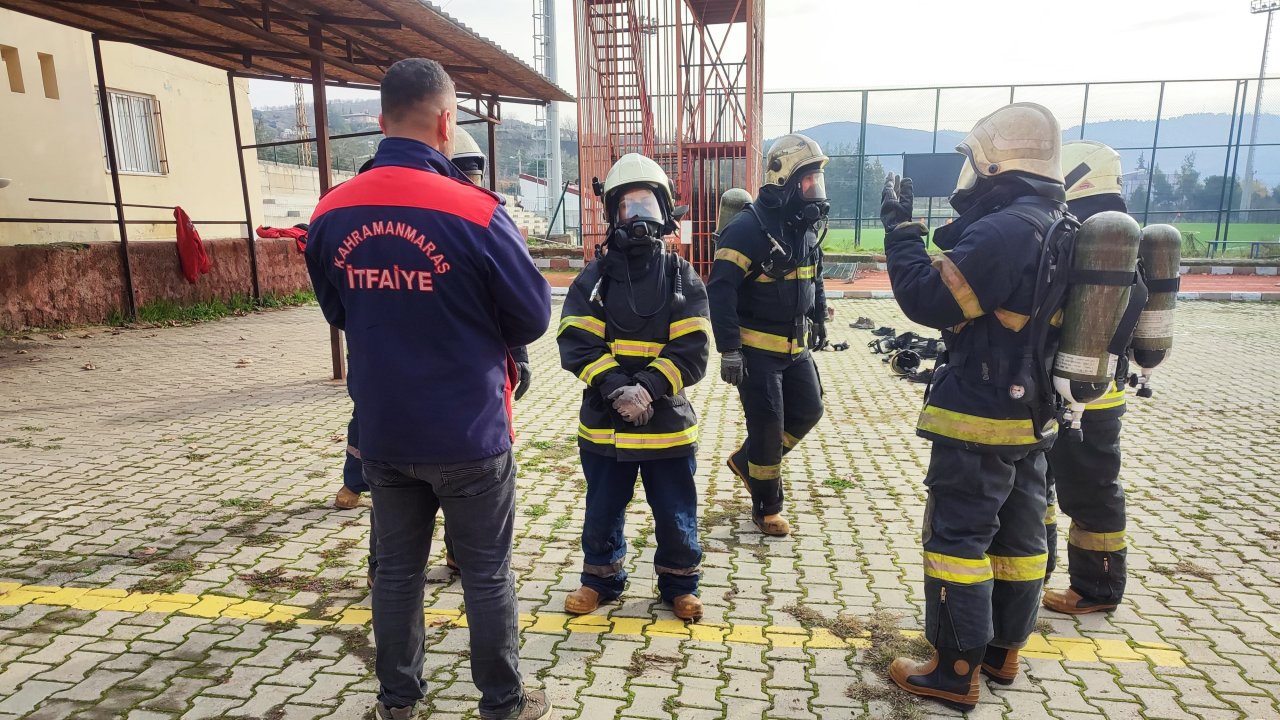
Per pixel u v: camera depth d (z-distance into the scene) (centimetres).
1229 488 511
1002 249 252
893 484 523
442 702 277
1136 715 275
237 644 313
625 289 317
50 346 970
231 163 1675
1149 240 307
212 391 758
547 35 3203
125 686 283
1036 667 306
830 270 1878
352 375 230
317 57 759
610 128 1611
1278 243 2172
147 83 1435
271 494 483
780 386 421
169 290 1229
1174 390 796
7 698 275
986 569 271
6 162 1104
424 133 232
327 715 269
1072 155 333
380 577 245
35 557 389
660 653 313
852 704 281
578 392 796
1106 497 334
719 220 459
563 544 418
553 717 269
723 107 1641
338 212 227
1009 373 260
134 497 474
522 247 232
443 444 223
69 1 760
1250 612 350
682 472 335
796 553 412
